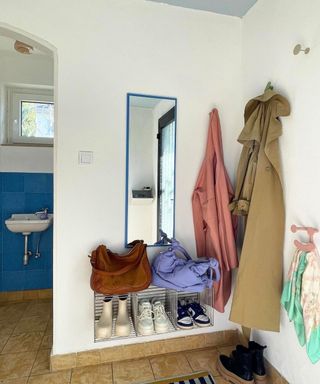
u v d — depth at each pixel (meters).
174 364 1.57
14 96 2.49
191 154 1.71
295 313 1.22
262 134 1.43
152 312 1.57
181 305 1.70
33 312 2.19
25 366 1.53
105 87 1.55
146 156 1.64
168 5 1.63
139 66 1.60
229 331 1.76
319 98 1.18
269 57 1.50
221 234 1.60
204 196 1.65
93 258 1.44
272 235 1.38
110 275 1.36
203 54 1.71
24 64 2.44
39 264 2.47
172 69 1.66
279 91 1.42
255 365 1.45
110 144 1.57
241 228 1.72
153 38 1.62
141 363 1.57
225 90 1.75
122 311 1.51
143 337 1.63
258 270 1.39
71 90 1.51
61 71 1.49
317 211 1.19
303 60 1.26
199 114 1.71
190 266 1.45
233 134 1.77
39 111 2.55
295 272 1.22
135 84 1.60
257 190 1.42
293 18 1.32
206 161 1.67
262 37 1.56
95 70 1.53
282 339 1.40
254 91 1.63
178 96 1.67
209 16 1.71
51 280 2.50
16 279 2.43
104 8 1.54
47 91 2.55
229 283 1.69
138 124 1.62
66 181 1.51
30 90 2.52
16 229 2.22
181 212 1.71
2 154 2.38
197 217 1.71
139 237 1.64
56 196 1.50
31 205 2.45
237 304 1.43
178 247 1.61
